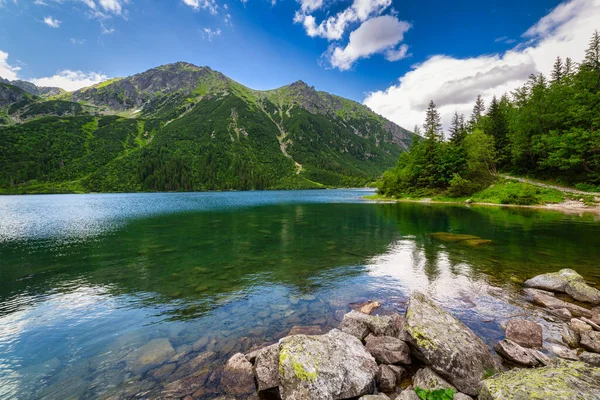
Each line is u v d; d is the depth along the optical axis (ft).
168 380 19.53
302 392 17.43
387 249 59.72
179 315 29.89
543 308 30.27
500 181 181.68
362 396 17.57
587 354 20.65
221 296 35.12
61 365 21.39
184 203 220.64
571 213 111.96
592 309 29.40
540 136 168.35
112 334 26.00
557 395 13.91
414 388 18.40
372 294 35.35
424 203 191.01
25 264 49.83
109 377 19.90
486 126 232.73
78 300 34.14
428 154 225.97
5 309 31.55
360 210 150.30
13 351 23.30
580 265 45.09
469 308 30.53
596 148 135.23
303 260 51.88
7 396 18.02
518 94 234.99
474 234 73.15
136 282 40.42
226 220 112.16
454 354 19.49
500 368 20.06
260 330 26.53
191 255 56.08
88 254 57.11
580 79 167.32
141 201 249.14
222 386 18.86
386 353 21.98
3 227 95.09
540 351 22.16
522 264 46.50
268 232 82.74
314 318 28.94
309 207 174.70
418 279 40.42
